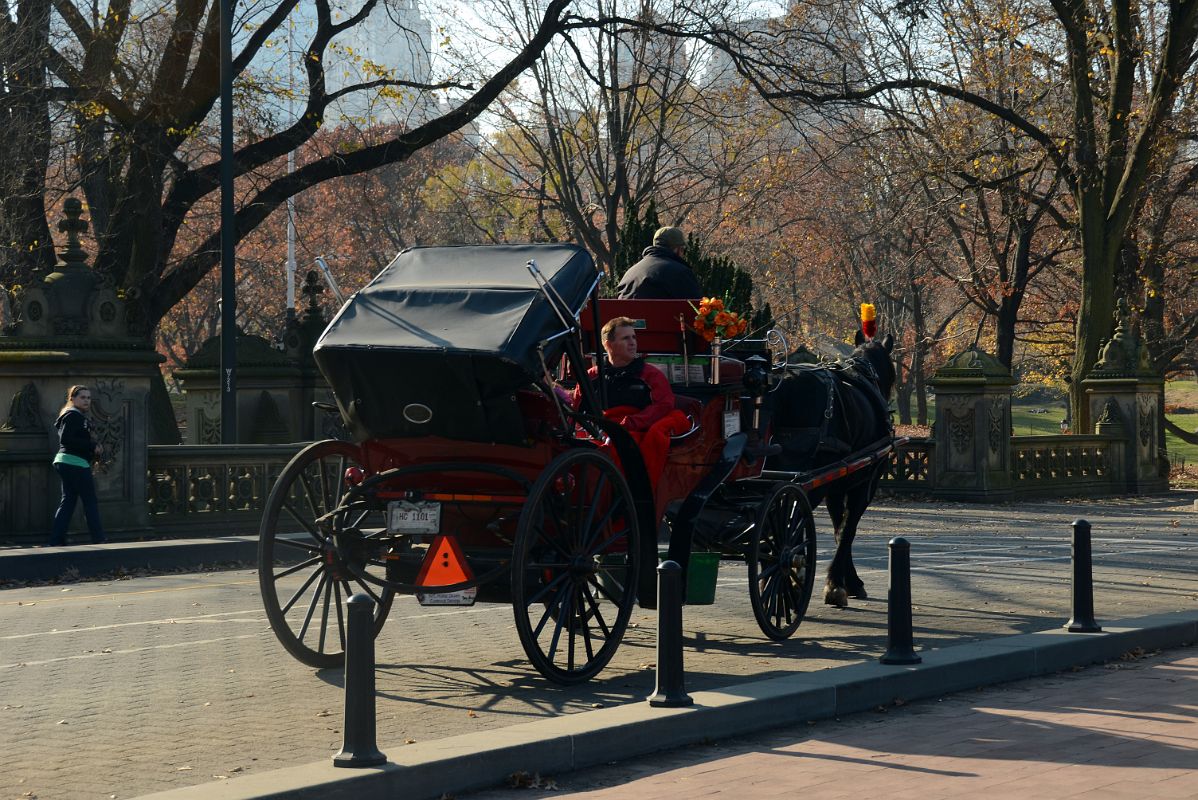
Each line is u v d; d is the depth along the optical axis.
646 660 9.62
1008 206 39.72
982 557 16.75
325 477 9.21
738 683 8.55
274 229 58.00
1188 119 34.16
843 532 12.38
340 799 5.93
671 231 11.01
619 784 6.57
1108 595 13.10
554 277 8.52
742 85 36.00
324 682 8.76
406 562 8.97
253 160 29.14
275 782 5.89
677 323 10.09
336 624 11.24
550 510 8.39
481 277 8.73
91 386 17.09
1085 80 32.84
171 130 27.08
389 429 8.49
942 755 7.08
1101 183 32.66
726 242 48.41
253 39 28.75
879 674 8.45
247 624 11.25
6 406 17.05
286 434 24.23
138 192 27.23
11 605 12.46
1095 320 32.31
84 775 6.41
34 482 16.80
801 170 42.59
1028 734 7.57
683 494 9.70
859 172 39.06
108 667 9.29
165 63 27.03
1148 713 8.09
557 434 8.45
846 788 6.41
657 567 8.33
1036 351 52.94
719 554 9.74
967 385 27.00
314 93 29.47
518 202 47.28
